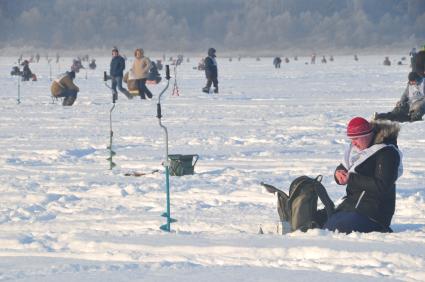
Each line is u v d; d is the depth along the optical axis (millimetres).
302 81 117188
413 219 21906
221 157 36250
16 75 157625
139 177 30734
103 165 34500
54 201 26000
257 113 59594
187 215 22969
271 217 22375
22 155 38188
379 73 149500
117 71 78125
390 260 16266
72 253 18078
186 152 38062
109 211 24109
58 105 72312
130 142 42875
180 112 61844
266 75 147375
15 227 21594
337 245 17484
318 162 33875
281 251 17312
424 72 37812
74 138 45000
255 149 38906
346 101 69750
